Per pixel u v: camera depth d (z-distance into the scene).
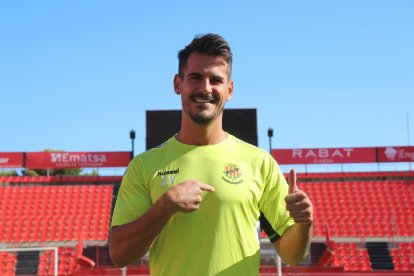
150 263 2.81
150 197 2.77
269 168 2.87
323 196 28.38
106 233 25.88
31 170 49.69
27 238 25.11
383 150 30.03
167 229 2.66
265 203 2.90
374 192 28.66
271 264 15.35
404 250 23.41
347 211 27.28
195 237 2.63
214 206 2.64
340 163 29.89
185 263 2.62
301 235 2.69
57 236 25.42
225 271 2.60
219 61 2.71
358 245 24.84
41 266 22.06
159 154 2.84
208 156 2.75
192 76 2.71
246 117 14.30
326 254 20.80
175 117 14.63
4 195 28.34
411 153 29.97
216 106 2.73
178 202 2.36
